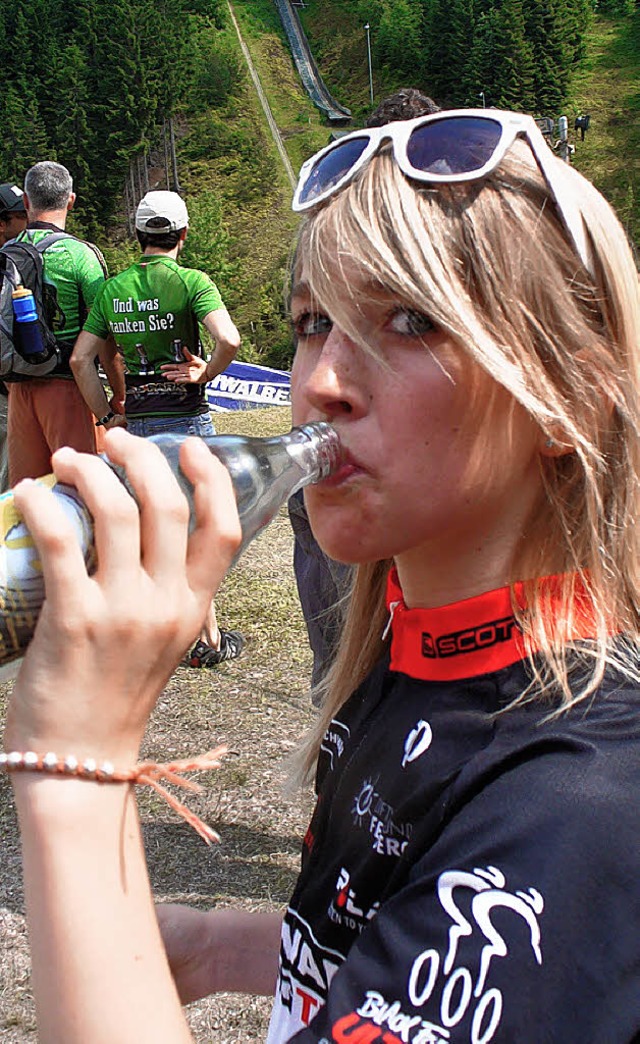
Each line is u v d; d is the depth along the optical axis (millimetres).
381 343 774
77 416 4328
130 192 82312
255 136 90875
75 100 78250
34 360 4145
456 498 789
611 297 832
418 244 750
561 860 640
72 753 634
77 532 646
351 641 1164
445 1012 624
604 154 79875
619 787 671
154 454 670
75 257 4172
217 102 94125
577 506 828
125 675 640
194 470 694
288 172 86625
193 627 669
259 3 112500
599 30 99500
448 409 765
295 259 913
